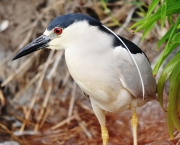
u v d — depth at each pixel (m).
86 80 7.37
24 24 12.19
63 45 7.37
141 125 10.23
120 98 7.61
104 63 7.28
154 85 8.14
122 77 7.41
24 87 11.88
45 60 11.96
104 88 7.40
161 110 10.30
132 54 7.62
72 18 7.23
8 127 11.23
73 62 7.32
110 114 10.89
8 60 12.02
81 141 10.41
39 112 11.52
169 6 7.08
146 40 11.48
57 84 11.77
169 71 7.39
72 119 11.16
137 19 11.69
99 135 10.52
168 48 7.05
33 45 7.50
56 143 10.48
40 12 12.24
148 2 11.61
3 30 12.22
